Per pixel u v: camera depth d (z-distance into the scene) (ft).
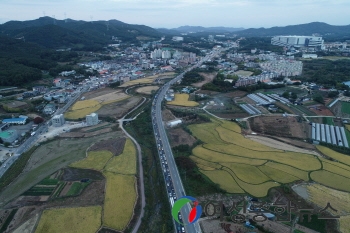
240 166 514.27
